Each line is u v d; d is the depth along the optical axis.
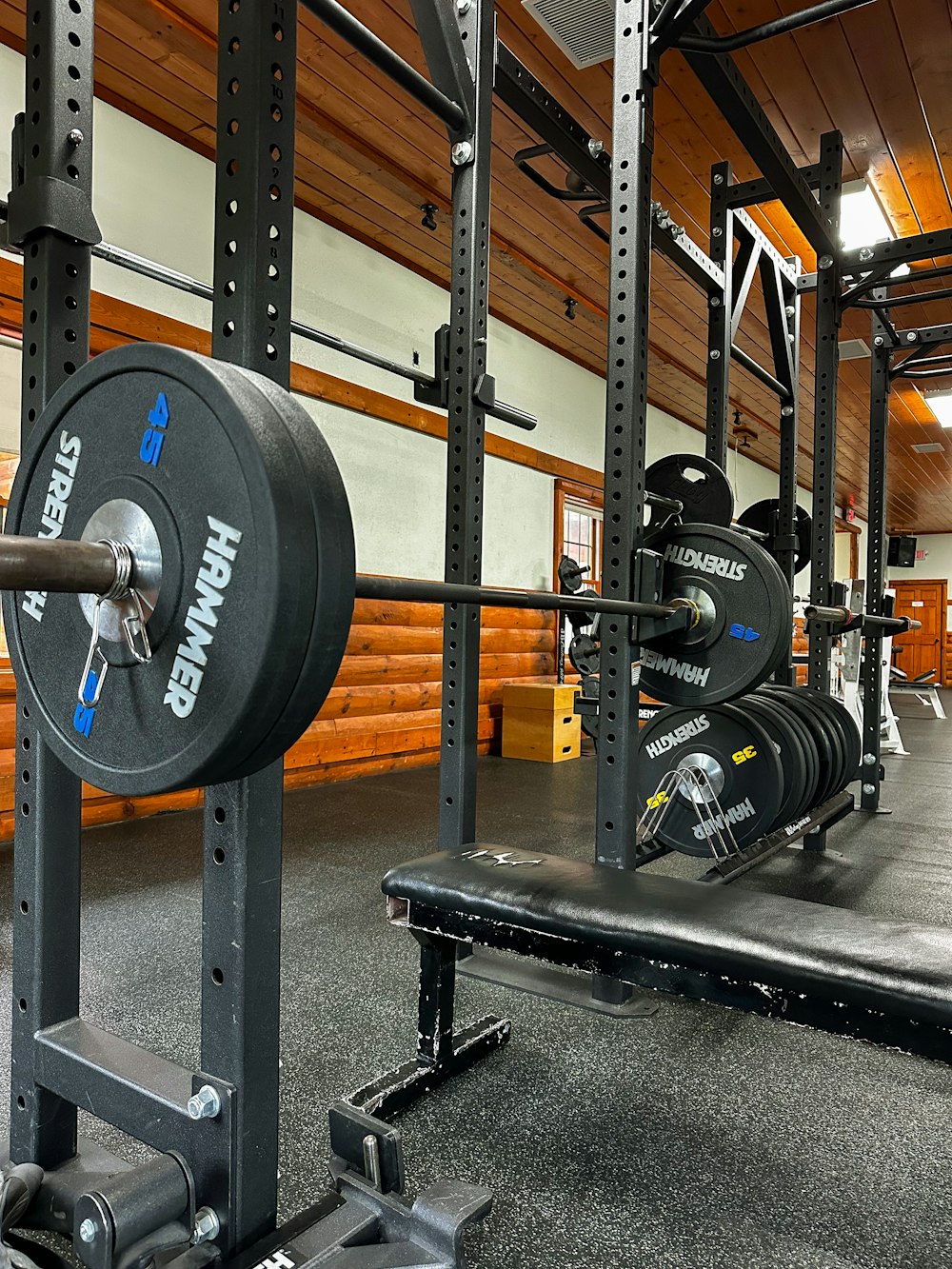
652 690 2.02
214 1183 0.88
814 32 3.11
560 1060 1.69
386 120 3.64
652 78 1.73
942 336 3.87
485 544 5.67
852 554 12.41
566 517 6.72
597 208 2.83
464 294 1.83
